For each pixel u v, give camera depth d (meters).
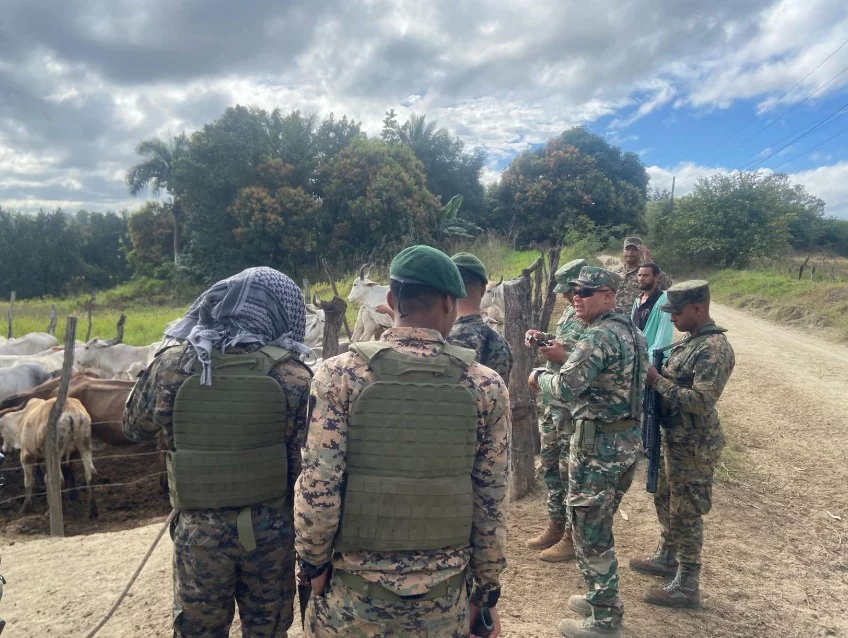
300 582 1.90
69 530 6.17
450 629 1.76
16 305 27.48
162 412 2.23
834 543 4.68
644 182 44.62
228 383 2.16
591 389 3.00
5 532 6.06
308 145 32.25
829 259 41.22
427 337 1.84
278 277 2.46
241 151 29.53
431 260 1.85
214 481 2.12
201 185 30.03
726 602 3.69
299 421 2.32
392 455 1.72
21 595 3.98
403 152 31.91
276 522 2.25
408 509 1.70
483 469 1.85
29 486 6.70
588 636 3.03
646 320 5.79
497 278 17.44
